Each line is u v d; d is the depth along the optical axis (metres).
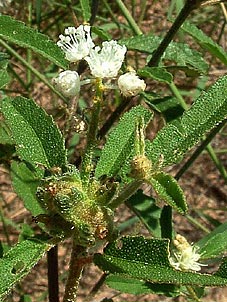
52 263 0.25
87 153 0.16
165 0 0.48
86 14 0.27
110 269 0.16
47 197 0.15
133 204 0.25
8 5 0.35
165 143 0.17
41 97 0.43
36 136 0.18
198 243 0.26
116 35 0.44
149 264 0.15
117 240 0.16
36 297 0.39
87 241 0.15
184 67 0.26
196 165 0.45
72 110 0.22
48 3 0.38
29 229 0.24
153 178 0.15
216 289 0.40
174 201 0.15
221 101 0.17
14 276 0.15
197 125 0.17
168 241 0.15
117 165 0.18
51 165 0.18
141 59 0.45
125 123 0.19
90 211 0.15
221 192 0.44
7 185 0.42
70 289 0.17
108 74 0.16
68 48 0.17
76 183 0.16
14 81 0.42
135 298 0.40
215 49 0.26
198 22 0.43
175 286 0.21
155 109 0.26
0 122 0.29
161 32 0.45
